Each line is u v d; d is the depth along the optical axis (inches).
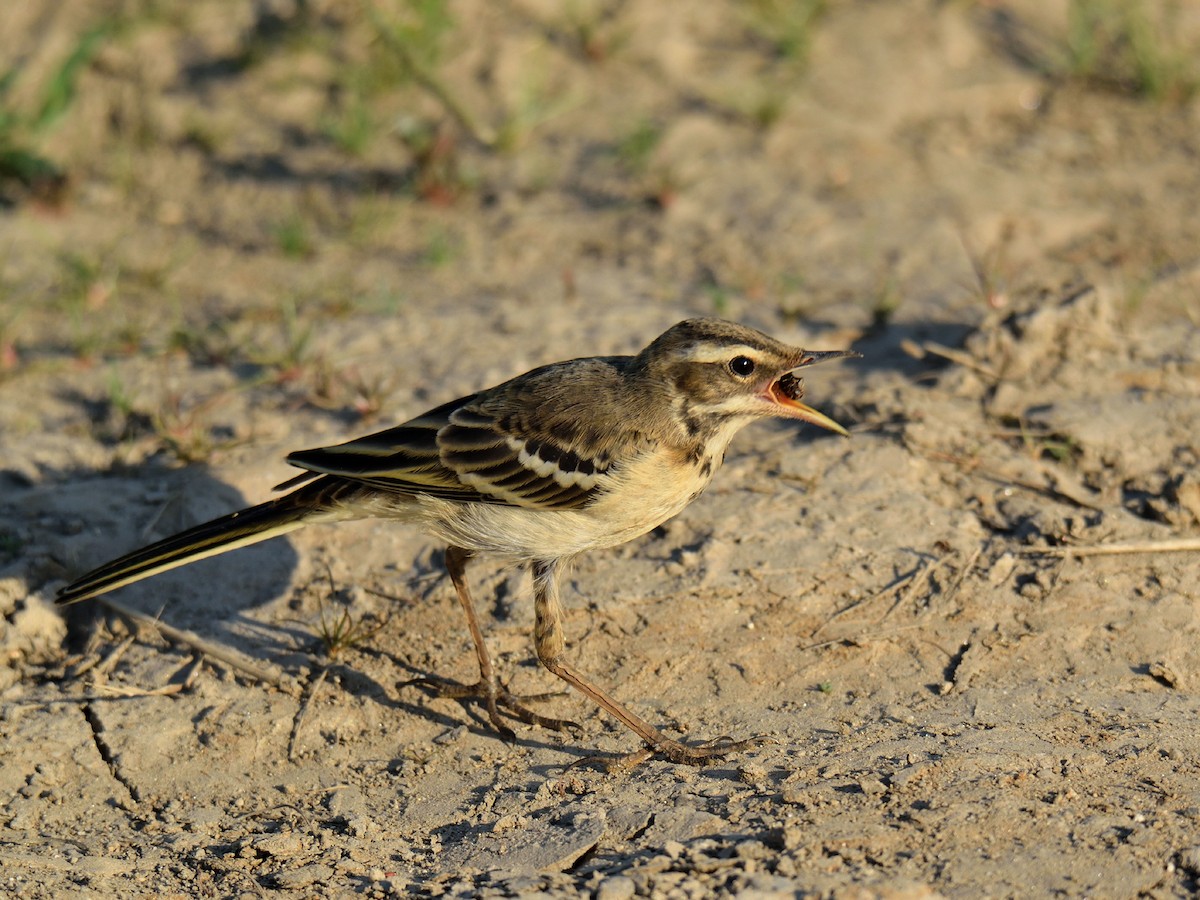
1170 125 757.9
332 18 808.9
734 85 778.2
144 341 607.2
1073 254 641.6
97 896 353.1
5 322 614.5
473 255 669.9
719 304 601.6
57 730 416.5
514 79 780.0
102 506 500.4
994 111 773.9
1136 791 358.6
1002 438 509.7
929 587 450.6
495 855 359.9
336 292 639.8
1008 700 408.2
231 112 763.4
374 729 422.6
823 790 367.6
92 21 798.5
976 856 336.2
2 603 457.7
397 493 414.0
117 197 715.4
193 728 419.8
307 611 462.6
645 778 389.4
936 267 632.4
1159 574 448.1
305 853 369.4
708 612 446.9
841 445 512.1
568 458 402.6
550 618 414.6
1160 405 515.2
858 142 738.8
